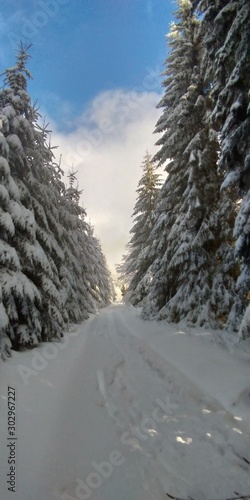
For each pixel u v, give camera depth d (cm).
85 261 2116
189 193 1054
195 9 855
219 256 999
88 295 2480
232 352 690
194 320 977
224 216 988
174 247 1198
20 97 952
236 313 859
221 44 779
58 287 1215
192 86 1090
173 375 623
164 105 1370
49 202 1084
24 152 964
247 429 394
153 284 1327
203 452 357
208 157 1062
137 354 855
